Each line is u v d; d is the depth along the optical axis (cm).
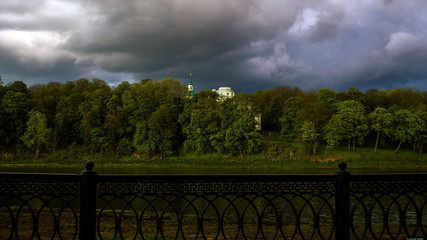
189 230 1035
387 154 6531
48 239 842
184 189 545
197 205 2011
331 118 6475
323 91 7781
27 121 6900
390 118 6525
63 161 6131
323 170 5369
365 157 6275
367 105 8269
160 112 6750
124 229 1013
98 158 6475
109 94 8012
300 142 6350
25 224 1017
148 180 533
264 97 9469
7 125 6738
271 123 8800
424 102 8300
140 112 7394
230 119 6994
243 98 7550
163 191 541
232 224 1191
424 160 6197
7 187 506
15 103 6725
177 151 7006
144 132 6681
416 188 597
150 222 1145
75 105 7488
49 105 7544
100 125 7256
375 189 581
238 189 558
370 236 896
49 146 6750
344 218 556
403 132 6406
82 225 505
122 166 5972
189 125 6950
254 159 6306
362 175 568
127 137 7356
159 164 6147
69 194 525
